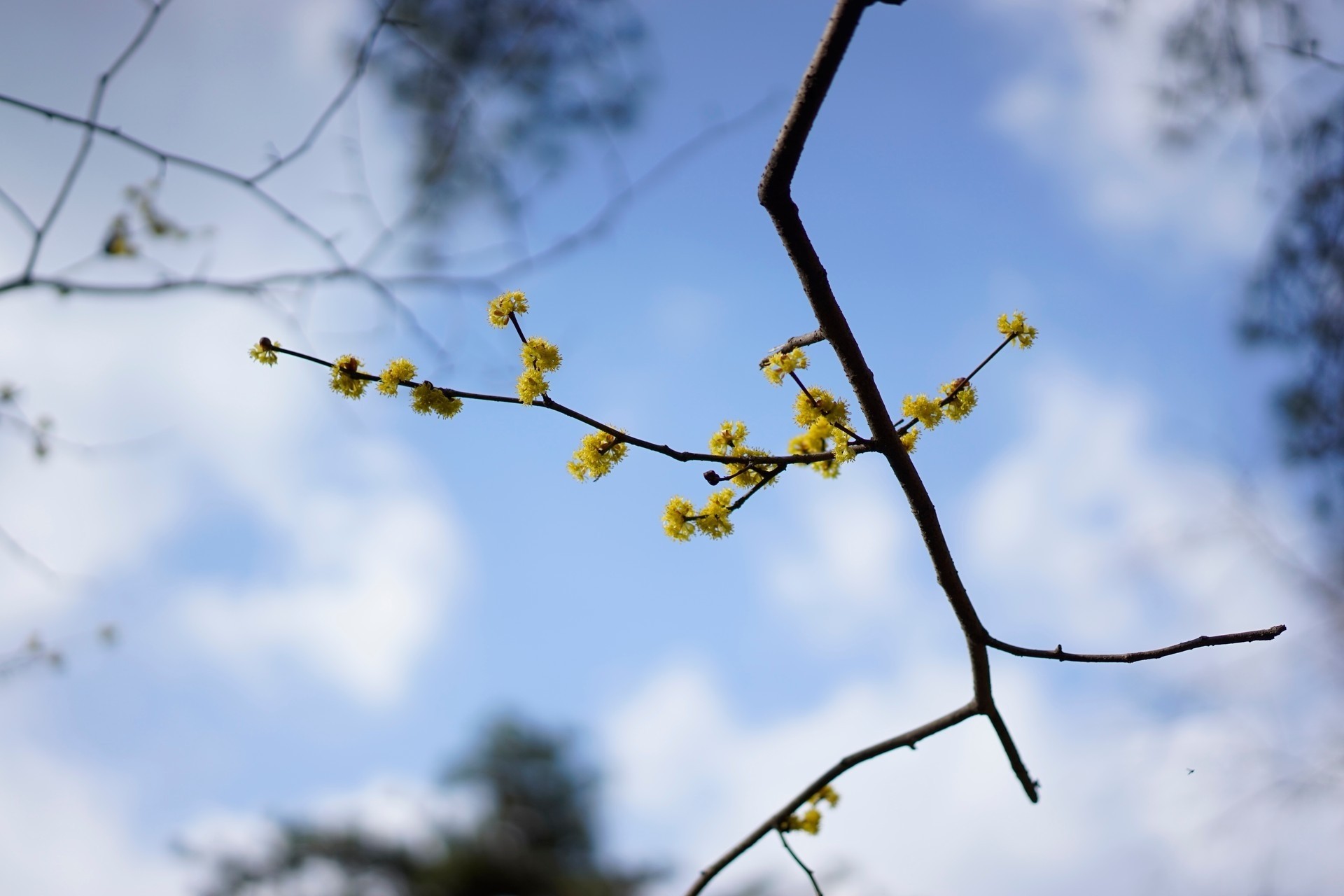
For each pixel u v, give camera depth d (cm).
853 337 65
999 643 69
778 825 77
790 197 63
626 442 68
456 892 320
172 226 76
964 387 70
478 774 343
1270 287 149
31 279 73
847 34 60
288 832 313
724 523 69
